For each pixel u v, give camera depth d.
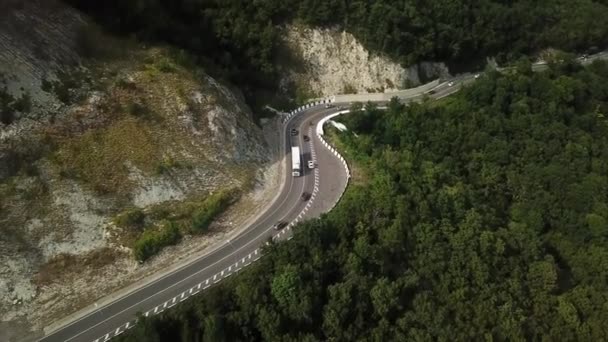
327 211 82.50
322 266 67.94
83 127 76.62
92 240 71.00
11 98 72.62
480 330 68.00
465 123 104.06
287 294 63.28
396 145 101.56
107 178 75.06
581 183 90.81
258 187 87.06
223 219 80.12
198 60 98.44
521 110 107.31
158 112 83.25
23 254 66.69
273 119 107.88
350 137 100.81
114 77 83.75
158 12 97.38
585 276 79.56
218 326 59.94
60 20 84.19
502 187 92.94
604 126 107.88
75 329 63.59
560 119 106.56
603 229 82.94
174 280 70.12
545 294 74.50
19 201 68.75
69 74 80.00
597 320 72.69
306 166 93.19
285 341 61.28
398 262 73.19
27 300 64.88
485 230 77.88
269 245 70.44
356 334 64.69
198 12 106.81
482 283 71.94
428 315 66.12
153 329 59.03
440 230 76.44
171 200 78.56
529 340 70.56
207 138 86.25
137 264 71.31
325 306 64.62
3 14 77.38
